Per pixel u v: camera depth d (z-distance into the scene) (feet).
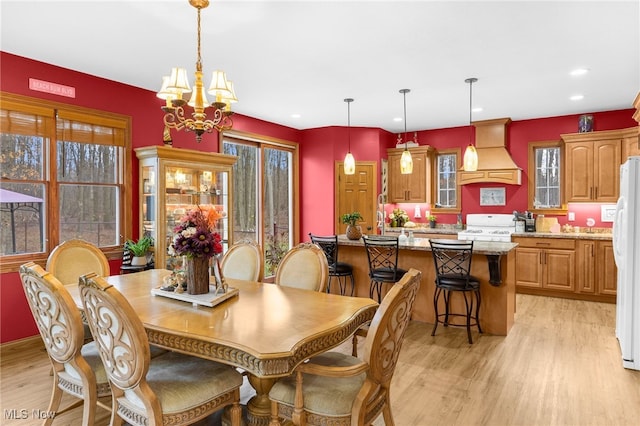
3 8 8.92
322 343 6.32
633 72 13.35
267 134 20.83
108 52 11.56
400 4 8.80
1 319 11.80
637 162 10.59
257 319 6.93
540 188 20.81
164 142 14.89
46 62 12.39
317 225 22.61
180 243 8.04
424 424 7.90
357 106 17.92
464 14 9.28
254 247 11.17
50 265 10.12
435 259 13.28
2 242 12.01
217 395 6.41
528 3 8.77
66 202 13.24
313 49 11.33
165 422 5.86
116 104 14.28
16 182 12.15
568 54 11.75
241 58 12.04
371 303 8.00
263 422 7.49
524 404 8.68
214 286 9.17
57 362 7.29
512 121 21.16
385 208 23.43
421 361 11.09
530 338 13.00
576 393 9.18
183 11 9.09
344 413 5.86
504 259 13.26
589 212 19.44
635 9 9.02
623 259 11.09
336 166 22.18
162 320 6.88
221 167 16.05
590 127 18.61
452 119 20.81
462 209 22.63
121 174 14.61
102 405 7.16
